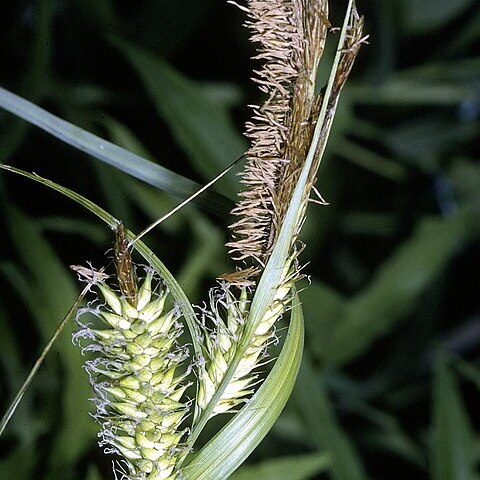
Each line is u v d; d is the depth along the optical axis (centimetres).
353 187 50
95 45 44
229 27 46
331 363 41
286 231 21
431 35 47
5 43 43
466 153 52
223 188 35
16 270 35
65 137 24
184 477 22
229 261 37
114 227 21
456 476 34
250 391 22
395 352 49
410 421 48
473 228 47
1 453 38
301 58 20
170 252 41
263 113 21
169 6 43
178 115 36
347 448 36
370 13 46
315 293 40
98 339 21
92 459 32
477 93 48
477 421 49
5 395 38
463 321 50
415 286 41
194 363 21
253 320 21
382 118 51
